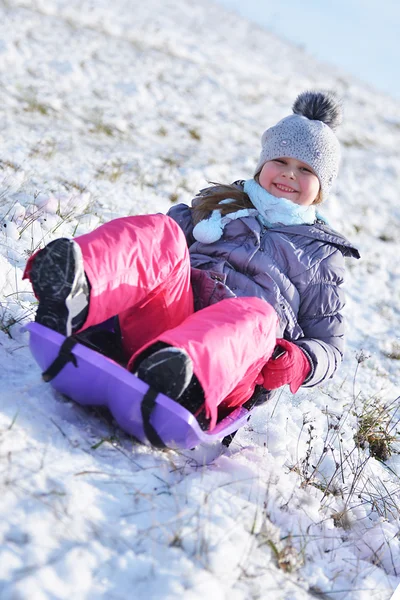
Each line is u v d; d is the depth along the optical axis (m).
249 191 2.97
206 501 2.16
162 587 1.75
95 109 8.82
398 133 18.33
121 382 2.04
